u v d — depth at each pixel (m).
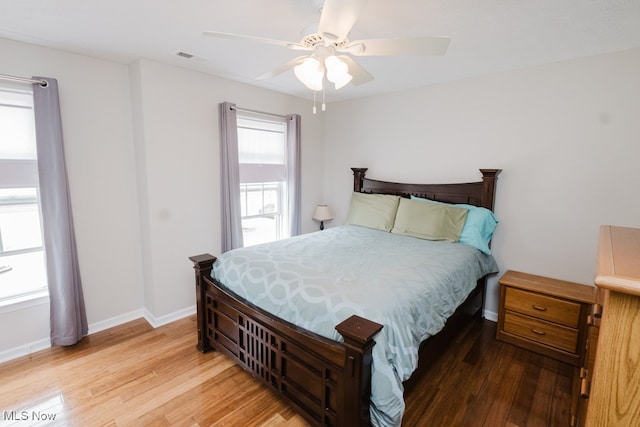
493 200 3.00
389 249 2.71
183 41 2.29
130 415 1.85
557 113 2.67
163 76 2.77
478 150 3.13
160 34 2.17
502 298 2.70
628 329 0.57
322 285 1.87
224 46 2.39
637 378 0.58
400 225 3.32
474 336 2.81
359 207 3.79
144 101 2.67
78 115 2.56
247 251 2.58
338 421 1.57
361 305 1.63
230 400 1.98
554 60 2.60
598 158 2.51
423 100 3.48
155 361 2.38
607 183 2.49
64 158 2.46
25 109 2.33
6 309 2.34
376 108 3.90
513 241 2.98
